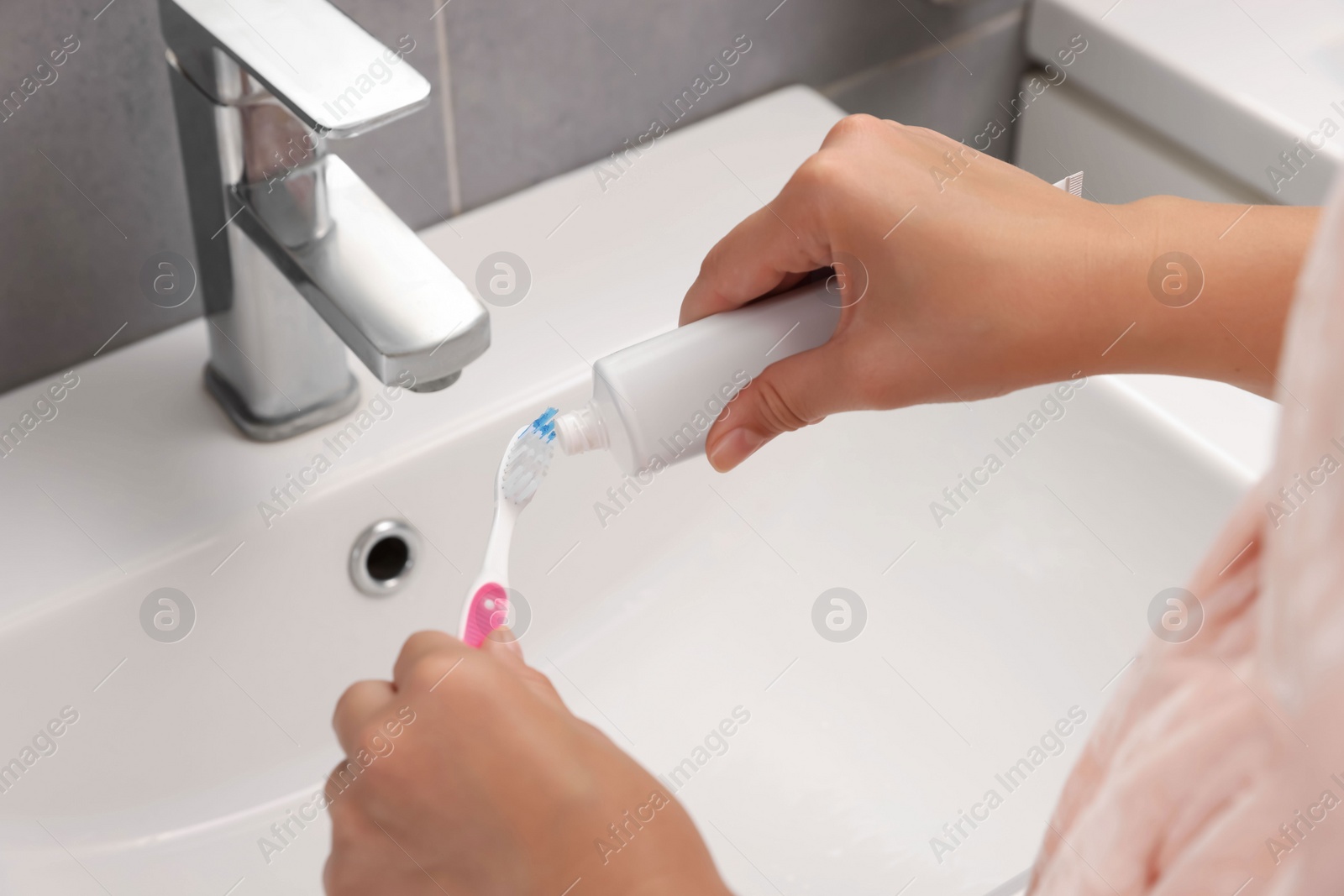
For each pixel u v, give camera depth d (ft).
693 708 2.05
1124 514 1.95
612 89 2.31
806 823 1.90
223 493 1.80
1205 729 0.81
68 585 1.67
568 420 1.50
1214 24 2.50
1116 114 2.64
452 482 1.92
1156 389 1.95
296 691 1.93
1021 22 2.74
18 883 1.67
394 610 1.96
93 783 1.79
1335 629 0.60
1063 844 0.98
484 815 1.03
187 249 1.99
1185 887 0.79
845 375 1.47
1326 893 0.67
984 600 2.06
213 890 1.78
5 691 1.66
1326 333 0.58
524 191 2.32
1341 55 2.42
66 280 1.89
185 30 1.52
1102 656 1.94
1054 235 1.40
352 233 1.63
